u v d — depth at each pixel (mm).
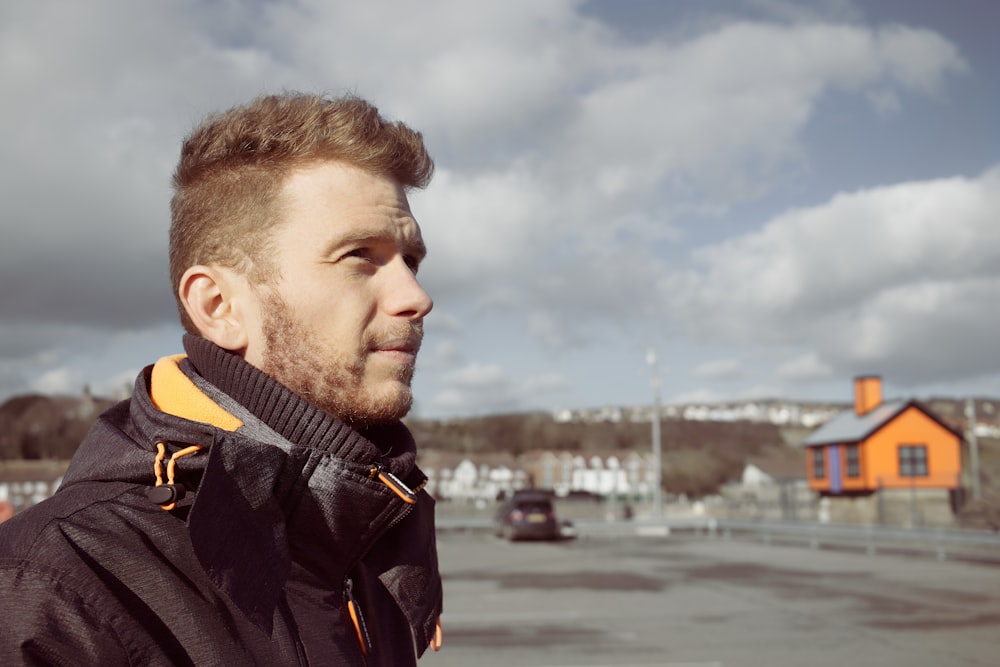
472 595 14508
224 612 775
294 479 862
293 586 888
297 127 954
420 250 1043
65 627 679
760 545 27203
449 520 38656
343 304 944
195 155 975
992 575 16359
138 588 736
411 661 1163
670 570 18906
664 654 9055
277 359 939
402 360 984
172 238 1009
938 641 9562
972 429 40656
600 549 26641
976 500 29953
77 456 892
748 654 9000
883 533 22531
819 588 14742
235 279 955
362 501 885
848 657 8766
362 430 1083
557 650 9336
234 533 779
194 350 940
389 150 989
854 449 36375
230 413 902
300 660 823
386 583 1121
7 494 48562
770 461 78688
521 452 122688
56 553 711
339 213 947
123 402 992
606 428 136500
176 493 788
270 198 946
